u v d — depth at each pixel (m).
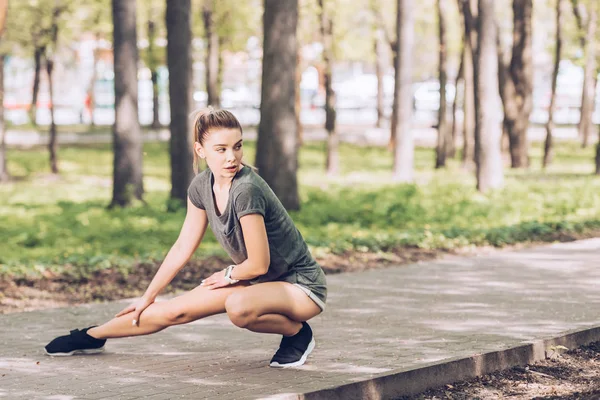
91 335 6.24
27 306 9.02
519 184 21.69
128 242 13.96
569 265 10.79
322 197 19.73
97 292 9.73
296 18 17.11
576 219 15.91
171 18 19.27
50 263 11.26
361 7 36.00
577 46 37.84
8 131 43.22
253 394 5.19
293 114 17.28
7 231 15.84
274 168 17.23
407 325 7.30
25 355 6.39
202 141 5.42
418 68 51.62
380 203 17.89
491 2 20.64
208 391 5.28
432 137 47.69
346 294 8.91
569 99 66.75
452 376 5.94
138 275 10.64
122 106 20.38
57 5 27.14
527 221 15.48
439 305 8.24
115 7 20.38
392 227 15.91
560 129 53.19
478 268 10.66
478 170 20.91
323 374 5.63
